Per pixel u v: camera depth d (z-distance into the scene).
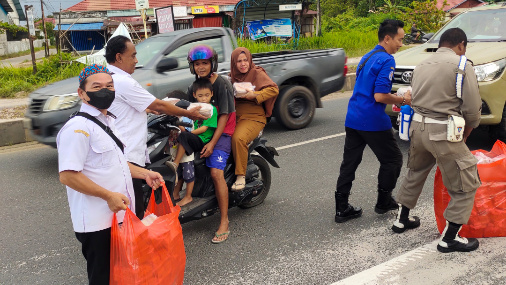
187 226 4.35
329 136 7.49
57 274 3.56
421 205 4.52
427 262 3.45
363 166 5.82
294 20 24.64
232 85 4.00
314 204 4.73
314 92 8.27
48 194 5.39
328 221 4.29
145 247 2.46
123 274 2.46
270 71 7.58
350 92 12.34
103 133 2.51
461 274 3.26
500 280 3.16
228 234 4.06
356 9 39.84
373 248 3.71
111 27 24.33
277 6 24.50
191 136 3.82
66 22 27.16
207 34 7.46
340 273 3.35
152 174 2.94
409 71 6.13
